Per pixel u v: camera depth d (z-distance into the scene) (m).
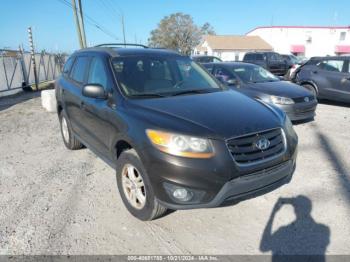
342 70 9.66
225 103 3.62
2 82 15.36
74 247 3.05
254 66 8.68
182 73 4.46
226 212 3.59
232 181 2.93
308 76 10.42
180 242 3.11
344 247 2.97
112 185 4.36
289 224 3.34
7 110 10.88
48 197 4.05
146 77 4.09
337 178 4.41
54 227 3.38
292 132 3.58
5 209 3.78
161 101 3.58
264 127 3.17
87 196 4.05
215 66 8.60
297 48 54.84
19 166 5.19
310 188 4.11
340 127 7.25
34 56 18.30
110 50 4.54
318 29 54.16
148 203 3.21
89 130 4.48
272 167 3.16
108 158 4.02
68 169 4.97
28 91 17.38
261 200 3.82
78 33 22.31
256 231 3.25
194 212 3.60
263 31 57.72
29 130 7.70
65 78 5.55
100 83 4.20
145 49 4.79
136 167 3.25
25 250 3.01
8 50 15.88
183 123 3.05
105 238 3.18
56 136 7.00
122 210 3.69
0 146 6.38
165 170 2.92
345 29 52.81
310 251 2.93
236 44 56.38
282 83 7.96
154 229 3.31
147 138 3.06
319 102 10.95
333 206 3.67
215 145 2.90
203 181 2.87
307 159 5.16
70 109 5.16
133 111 3.42
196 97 3.79
